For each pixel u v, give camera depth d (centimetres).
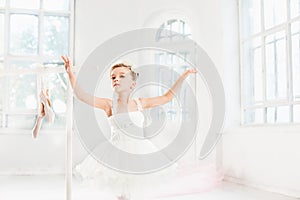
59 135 529
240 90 448
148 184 234
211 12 472
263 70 400
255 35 417
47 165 522
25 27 538
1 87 521
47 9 545
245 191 350
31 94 530
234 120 445
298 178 317
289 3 360
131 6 562
